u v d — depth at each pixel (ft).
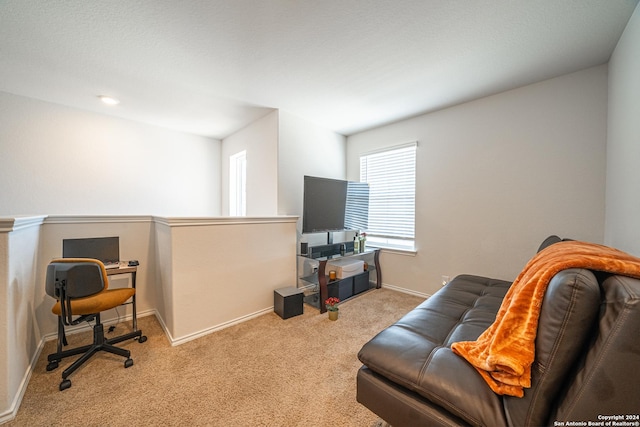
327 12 4.83
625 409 2.10
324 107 9.40
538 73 7.00
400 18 4.99
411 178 10.57
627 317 2.09
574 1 4.54
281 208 9.77
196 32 5.38
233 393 4.83
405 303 9.43
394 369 3.45
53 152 8.97
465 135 8.93
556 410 2.45
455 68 6.80
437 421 2.98
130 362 5.67
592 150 6.66
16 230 4.86
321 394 4.81
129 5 4.63
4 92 8.06
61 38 5.54
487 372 2.99
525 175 7.72
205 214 13.16
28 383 5.11
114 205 10.36
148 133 11.26
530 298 2.87
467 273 8.96
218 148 13.70
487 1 4.56
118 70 6.89
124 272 6.78
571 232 7.00
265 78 7.35
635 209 4.68
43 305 6.68
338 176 12.34
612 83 6.04
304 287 10.23
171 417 4.29
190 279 6.89
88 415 4.34
